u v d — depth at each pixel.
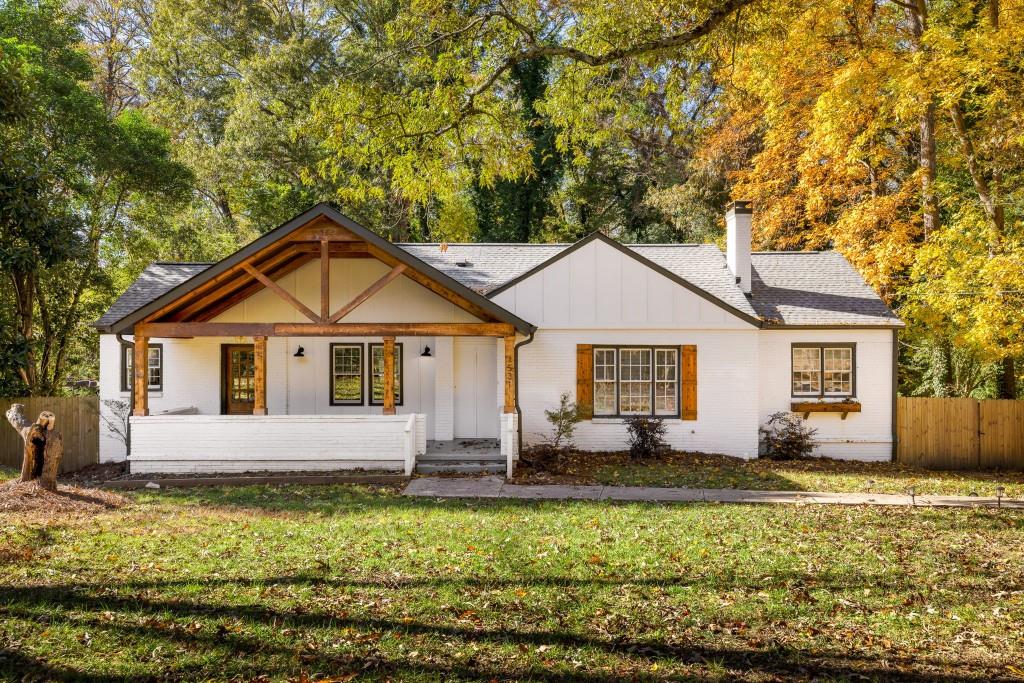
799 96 23.00
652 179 33.91
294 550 8.49
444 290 15.25
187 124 31.92
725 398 17.38
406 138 11.34
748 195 26.45
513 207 34.03
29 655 5.41
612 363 17.55
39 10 21.55
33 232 18.20
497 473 14.73
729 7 9.67
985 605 6.85
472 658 5.55
